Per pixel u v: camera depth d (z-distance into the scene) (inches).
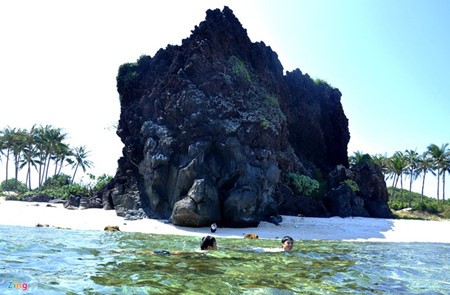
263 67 1496.1
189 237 681.6
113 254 357.1
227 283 234.8
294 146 1700.3
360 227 1090.7
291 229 1000.9
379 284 262.7
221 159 1080.8
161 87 1296.8
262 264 327.6
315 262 365.4
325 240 828.0
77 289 203.9
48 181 2645.2
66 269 265.3
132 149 1279.5
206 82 1182.3
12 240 456.4
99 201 1376.7
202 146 1058.7
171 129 1176.2
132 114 1359.5
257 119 1170.0
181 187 1042.1
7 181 2780.5
